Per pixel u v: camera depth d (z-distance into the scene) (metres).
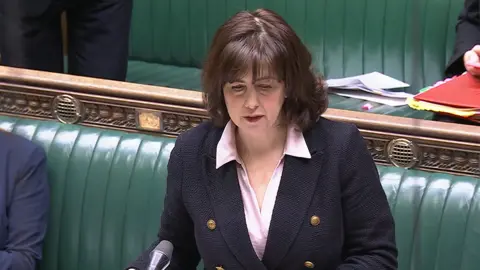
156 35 14.10
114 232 10.66
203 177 7.32
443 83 10.80
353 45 13.26
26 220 10.42
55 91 11.07
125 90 10.67
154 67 13.90
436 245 9.25
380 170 9.59
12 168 10.49
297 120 7.13
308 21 13.51
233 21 6.86
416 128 9.37
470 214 9.13
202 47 13.83
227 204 7.23
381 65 13.07
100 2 11.94
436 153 9.38
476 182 9.24
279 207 7.13
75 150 10.89
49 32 12.04
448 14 12.62
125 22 12.30
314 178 7.12
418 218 9.28
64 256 10.95
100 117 10.96
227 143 7.24
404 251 9.31
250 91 6.80
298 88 6.93
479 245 9.08
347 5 13.26
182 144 7.46
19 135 10.88
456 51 11.80
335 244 7.18
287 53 6.74
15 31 11.86
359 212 7.15
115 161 10.69
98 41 12.13
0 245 10.36
